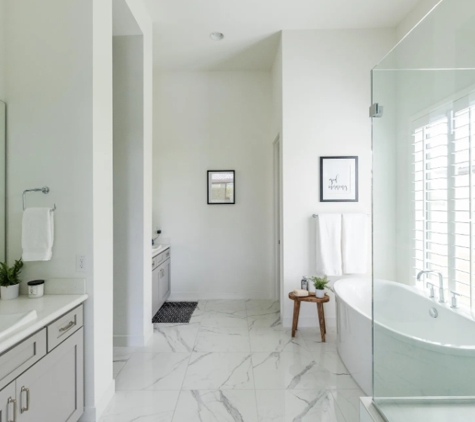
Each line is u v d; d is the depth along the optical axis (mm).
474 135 1615
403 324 1912
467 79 1675
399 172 2102
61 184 1803
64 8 1804
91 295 1809
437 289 1831
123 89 2805
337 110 3248
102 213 1918
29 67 1805
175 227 4238
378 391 1698
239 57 3814
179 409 1927
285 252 3283
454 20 1786
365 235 3195
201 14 2957
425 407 1483
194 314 3650
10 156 1812
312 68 3246
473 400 1377
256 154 4211
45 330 1436
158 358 2582
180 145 4215
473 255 1623
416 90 1990
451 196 1739
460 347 1434
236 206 4223
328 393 2096
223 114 4215
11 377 1223
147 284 2922
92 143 1797
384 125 2094
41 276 1811
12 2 1812
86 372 1816
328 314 3273
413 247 1990
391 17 3053
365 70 3240
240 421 1822
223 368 2418
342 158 3244
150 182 3008
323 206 3275
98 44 1869
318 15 3000
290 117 3252
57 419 1527
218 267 4250
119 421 1822
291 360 2543
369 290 3170
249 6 2852
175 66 4047
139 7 2693
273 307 3900
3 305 1599
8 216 1811
